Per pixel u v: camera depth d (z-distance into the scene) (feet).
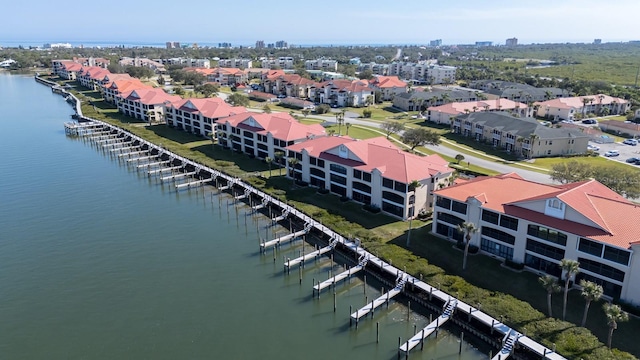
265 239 264.93
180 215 298.76
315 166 326.44
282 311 197.26
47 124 557.33
